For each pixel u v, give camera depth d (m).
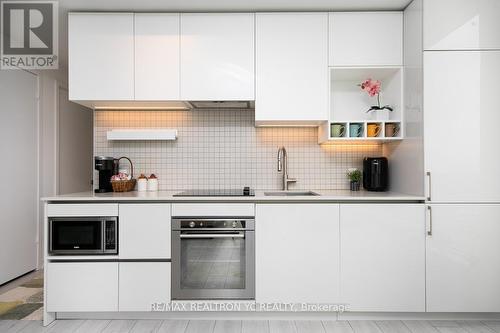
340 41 2.44
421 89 2.22
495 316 2.26
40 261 3.56
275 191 2.75
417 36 2.26
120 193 2.55
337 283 2.20
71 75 2.41
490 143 2.19
